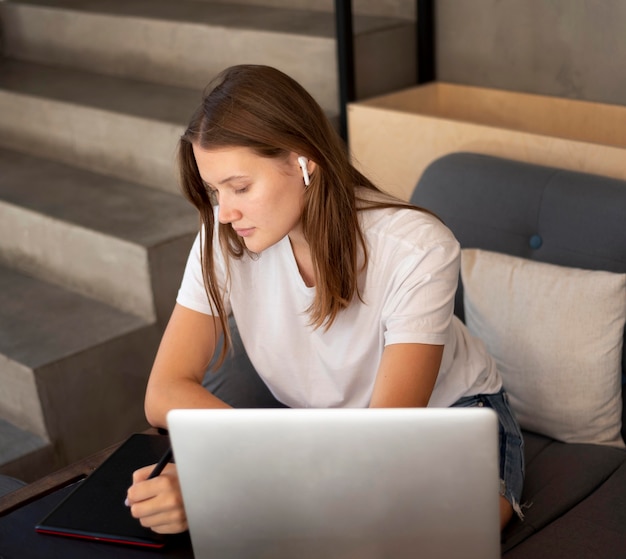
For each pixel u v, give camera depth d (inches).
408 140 93.5
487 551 36.2
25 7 141.1
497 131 85.4
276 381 58.2
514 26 102.8
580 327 64.1
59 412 92.6
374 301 52.7
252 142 46.7
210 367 65.7
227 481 36.9
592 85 98.3
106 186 115.0
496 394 59.2
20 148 130.9
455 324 59.2
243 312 57.3
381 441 34.7
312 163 49.3
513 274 67.4
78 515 45.6
